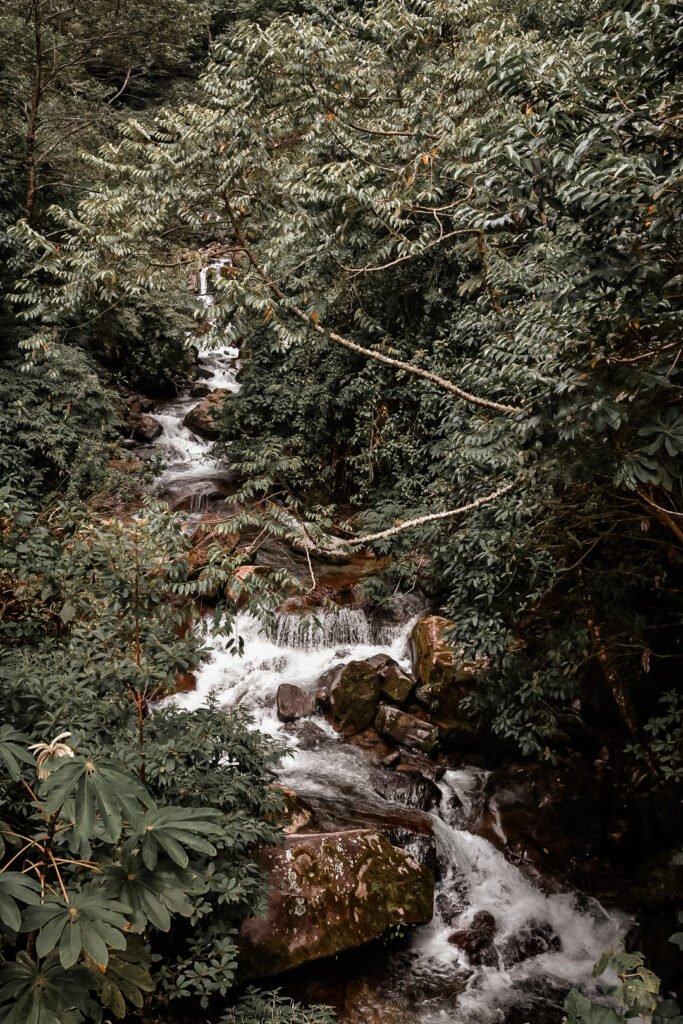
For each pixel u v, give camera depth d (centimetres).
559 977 496
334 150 750
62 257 717
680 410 275
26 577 481
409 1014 451
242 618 827
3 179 1118
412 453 999
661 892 509
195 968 376
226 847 400
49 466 1032
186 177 641
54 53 1232
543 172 271
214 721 463
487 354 493
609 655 565
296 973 452
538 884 567
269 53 596
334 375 1125
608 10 300
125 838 201
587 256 255
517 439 362
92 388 1116
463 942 516
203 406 1417
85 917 163
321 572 945
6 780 309
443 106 746
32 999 174
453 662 693
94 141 1398
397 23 801
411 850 556
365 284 1039
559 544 511
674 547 444
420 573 852
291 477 1113
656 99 283
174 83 1848
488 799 630
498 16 829
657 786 569
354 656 814
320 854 490
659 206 239
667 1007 261
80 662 418
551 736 623
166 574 393
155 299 1422
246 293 539
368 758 668
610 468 294
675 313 281
